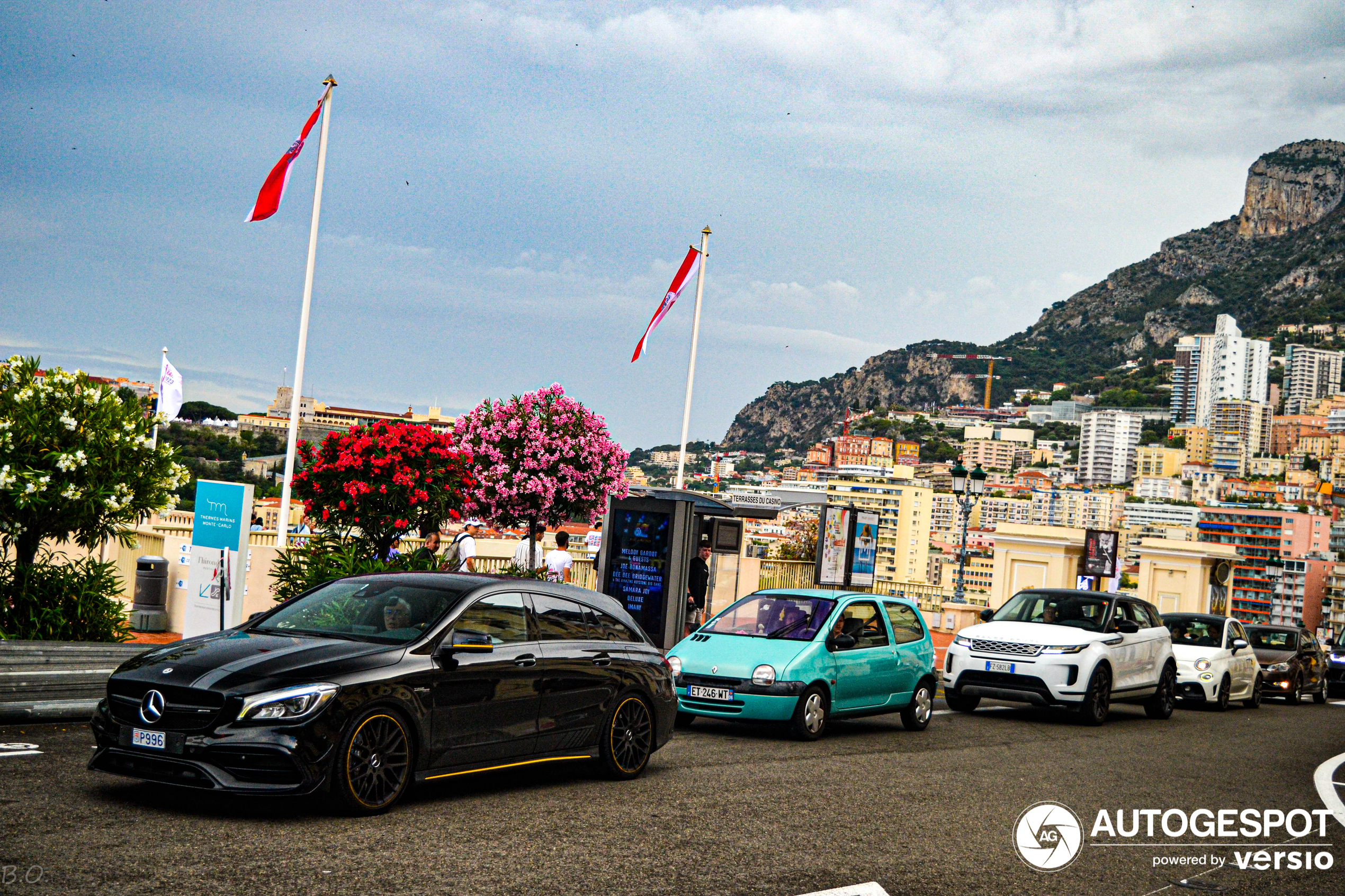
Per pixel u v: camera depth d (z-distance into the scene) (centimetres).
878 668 1332
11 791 710
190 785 673
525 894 578
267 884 562
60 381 1344
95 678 1039
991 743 1328
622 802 830
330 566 1328
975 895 649
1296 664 2478
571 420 2391
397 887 574
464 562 1455
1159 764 1248
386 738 737
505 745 815
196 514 1323
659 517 1992
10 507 1303
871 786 968
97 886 538
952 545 16850
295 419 1906
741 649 1266
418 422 1481
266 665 708
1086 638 1633
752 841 736
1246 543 19950
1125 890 689
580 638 902
